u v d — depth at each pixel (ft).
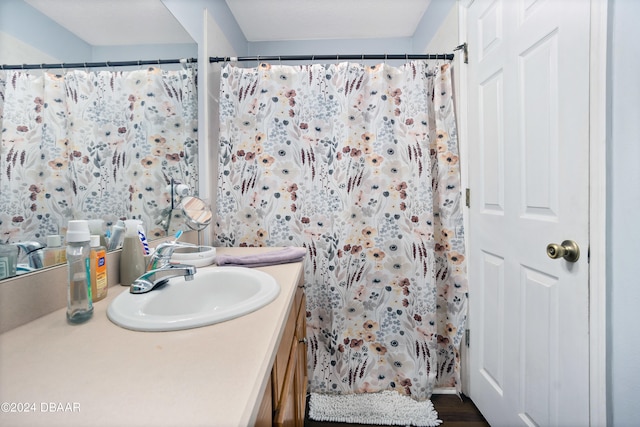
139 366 1.46
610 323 2.45
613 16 2.34
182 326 1.85
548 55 3.01
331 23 6.82
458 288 4.80
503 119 3.76
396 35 7.41
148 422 1.10
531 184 3.29
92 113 2.62
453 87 4.93
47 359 1.52
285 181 4.98
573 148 2.73
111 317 1.99
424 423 4.39
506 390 3.81
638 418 2.23
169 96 3.78
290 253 3.84
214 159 5.07
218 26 5.37
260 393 1.31
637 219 2.20
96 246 2.38
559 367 2.95
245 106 4.91
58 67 2.27
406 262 4.95
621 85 2.29
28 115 2.03
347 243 4.89
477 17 4.29
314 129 4.97
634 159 2.21
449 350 5.07
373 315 5.02
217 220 4.86
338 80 4.91
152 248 3.28
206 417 1.12
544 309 3.14
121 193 3.00
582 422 2.68
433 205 5.08
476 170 4.41
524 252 3.43
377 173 4.95
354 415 4.55
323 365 5.06
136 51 3.17
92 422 1.11
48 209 2.18
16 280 1.88
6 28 1.86
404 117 4.94
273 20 6.68
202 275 3.04
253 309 2.15
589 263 2.58
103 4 2.73
